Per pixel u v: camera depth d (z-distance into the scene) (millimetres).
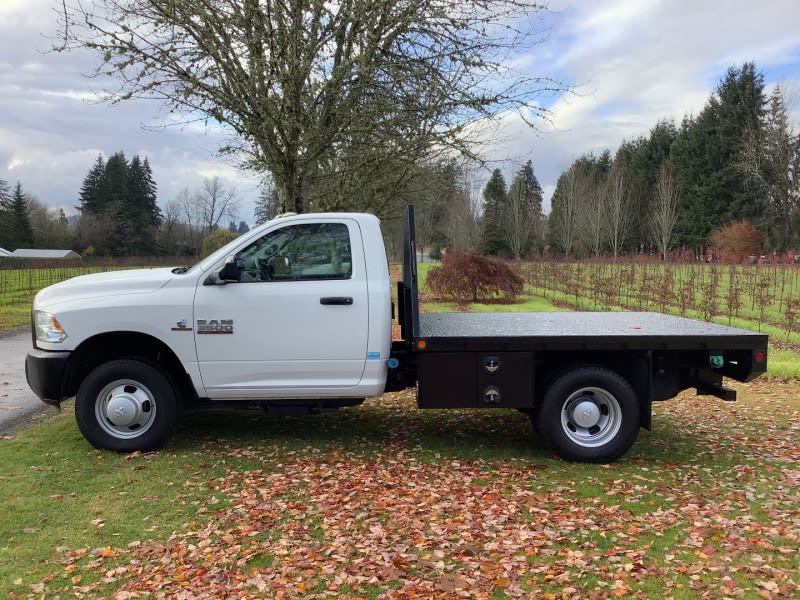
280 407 5559
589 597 3213
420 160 9156
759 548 3754
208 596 3225
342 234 5469
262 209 14125
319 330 5320
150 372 5395
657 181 60500
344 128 8055
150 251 81938
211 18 6992
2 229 79250
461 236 43438
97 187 85625
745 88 56500
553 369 5457
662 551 3721
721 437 6277
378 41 7574
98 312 5273
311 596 3236
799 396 8328
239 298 5312
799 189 49656
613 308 19141
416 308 5254
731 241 42750
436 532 3971
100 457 5367
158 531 3975
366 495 4609
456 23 7809
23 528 3980
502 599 3199
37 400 7707
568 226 48812
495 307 20219
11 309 19625
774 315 17359
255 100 7297
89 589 3281
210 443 5859
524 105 8062
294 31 7000
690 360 5531
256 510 4316
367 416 7004
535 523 4109
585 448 5344
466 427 6566
